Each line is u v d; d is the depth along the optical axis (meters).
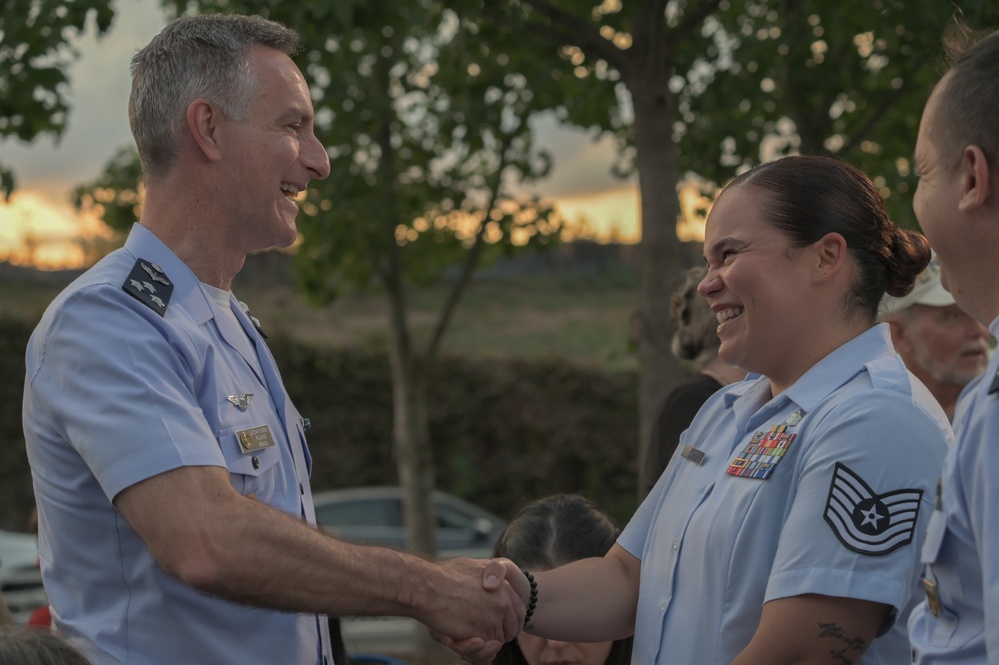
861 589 1.82
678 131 6.71
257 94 2.34
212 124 2.31
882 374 1.96
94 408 2.06
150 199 2.36
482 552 11.23
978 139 1.52
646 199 5.30
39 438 2.18
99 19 5.07
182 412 2.09
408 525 8.52
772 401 2.06
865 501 1.85
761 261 2.01
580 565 2.40
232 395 2.27
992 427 1.46
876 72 6.74
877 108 6.65
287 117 2.38
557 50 6.51
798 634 1.84
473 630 2.27
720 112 6.54
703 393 3.15
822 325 2.03
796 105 6.53
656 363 5.21
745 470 2.02
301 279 8.78
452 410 14.42
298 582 2.07
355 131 7.63
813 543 1.86
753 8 6.91
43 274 20.95
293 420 2.48
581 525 2.64
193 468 2.04
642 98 5.30
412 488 8.52
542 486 14.49
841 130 6.98
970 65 1.55
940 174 1.57
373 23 5.66
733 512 1.99
